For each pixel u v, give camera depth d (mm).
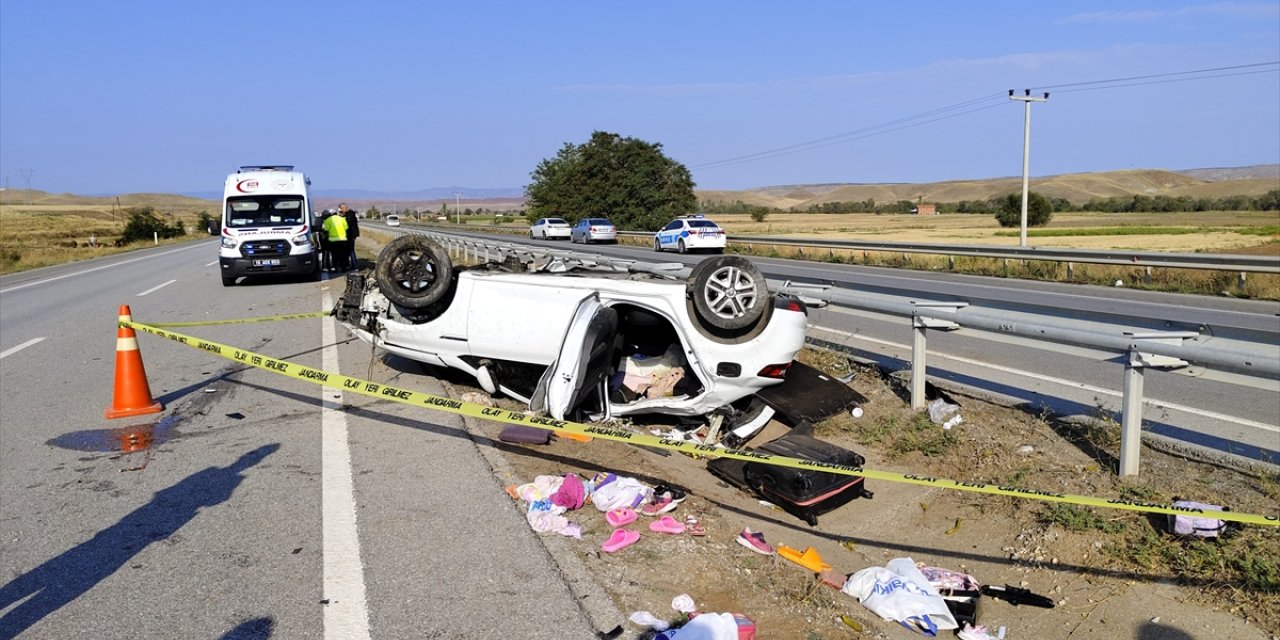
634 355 7516
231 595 3896
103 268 29781
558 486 5156
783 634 3770
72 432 6652
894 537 5195
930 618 4086
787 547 4859
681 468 6000
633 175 76188
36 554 4375
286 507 4961
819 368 8258
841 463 5508
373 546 4406
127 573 4141
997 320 6219
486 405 7238
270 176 20156
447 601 3820
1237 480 4980
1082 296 17266
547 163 95750
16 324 13867
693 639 3430
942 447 6129
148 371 8898
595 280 7020
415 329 7438
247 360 6367
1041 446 5832
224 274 19094
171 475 5566
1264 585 3932
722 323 6445
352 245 22797
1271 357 4340
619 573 4117
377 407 7203
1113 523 4645
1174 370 5023
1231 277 18547
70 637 3555
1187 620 3941
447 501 5031
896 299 7336
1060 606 4258
